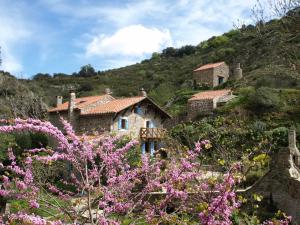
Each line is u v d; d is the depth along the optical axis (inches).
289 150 597.9
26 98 1769.2
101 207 293.0
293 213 563.5
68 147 292.0
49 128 283.9
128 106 1104.8
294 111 1384.1
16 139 1010.7
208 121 1456.7
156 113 1200.2
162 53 4005.9
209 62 2886.3
